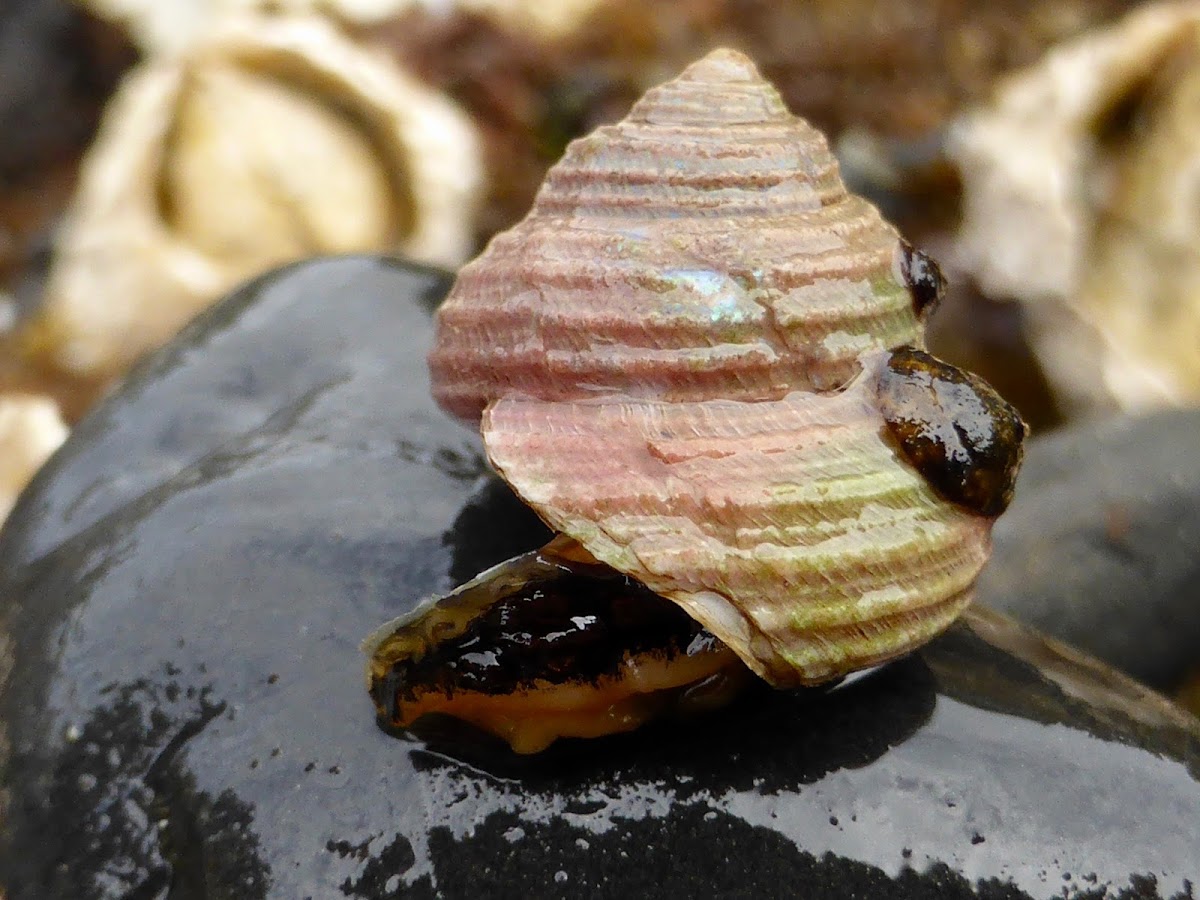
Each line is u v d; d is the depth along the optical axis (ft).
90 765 0.22
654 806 0.21
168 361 0.28
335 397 0.27
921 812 0.21
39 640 0.23
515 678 0.21
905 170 0.68
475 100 0.74
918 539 0.21
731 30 0.77
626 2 0.77
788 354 0.21
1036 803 0.21
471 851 0.20
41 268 0.81
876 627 0.21
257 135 0.68
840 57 0.76
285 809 0.21
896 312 0.22
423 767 0.21
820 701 0.22
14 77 0.89
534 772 0.21
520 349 0.21
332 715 0.21
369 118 0.70
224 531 0.23
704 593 0.20
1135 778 0.21
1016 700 0.22
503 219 0.72
